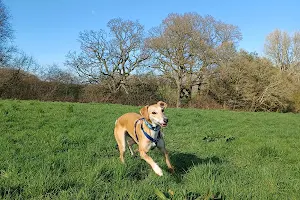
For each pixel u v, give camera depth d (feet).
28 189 13.69
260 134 36.73
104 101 113.60
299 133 40.11
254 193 14.14
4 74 104.63
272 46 175.01
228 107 125.90
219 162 21.66
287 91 124.26
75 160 19.12
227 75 126.41
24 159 19.92
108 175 16.60
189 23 125.80
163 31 127.85
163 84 134.51
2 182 14.49
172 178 17.17
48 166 17.16
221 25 132.77
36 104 64.23
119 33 131.44
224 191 13.87
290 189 15.49
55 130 32.60
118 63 132.98
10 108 49.44
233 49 132.77
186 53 128.67
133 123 20.31
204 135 34.35
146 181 16.30
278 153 23.99
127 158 21.31
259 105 126.11
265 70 126.82
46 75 114.32
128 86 131.95
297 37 170.91
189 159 22.21
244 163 21.89
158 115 18.08
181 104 126.62
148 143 18.49
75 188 14.06
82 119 42.14
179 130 38.55
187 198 12.76
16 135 28.71
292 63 171.94
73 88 118.01
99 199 12.73
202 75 130.00
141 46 131.75
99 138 29.04
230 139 32.27
